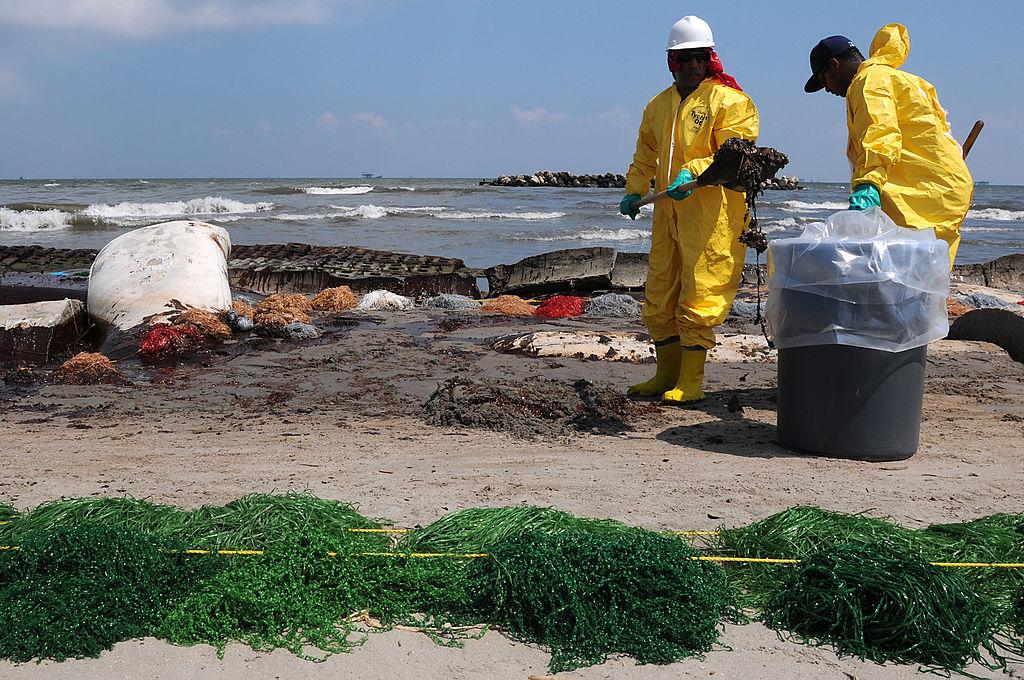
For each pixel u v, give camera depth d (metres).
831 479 4.98
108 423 6.69
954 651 3.12
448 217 42.31
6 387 8.00
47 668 2.91
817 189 115.50
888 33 6.48
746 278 15.68
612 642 3.11
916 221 6.49
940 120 6.65
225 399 7.51
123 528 3.66
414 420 6.72
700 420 6.62
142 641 3.10
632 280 17.17
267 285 16.72
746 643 3.22
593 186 123.56
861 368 5.33
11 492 4.72
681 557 3.43
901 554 3.57
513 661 3.04
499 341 9.84
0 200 53.84
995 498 4.70
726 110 6.55
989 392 7.70
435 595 3.40
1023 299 15.56
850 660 3.12
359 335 10.55
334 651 3.06
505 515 4.09
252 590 3.24
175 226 11.66
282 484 4.84
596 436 6.15
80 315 10.02
